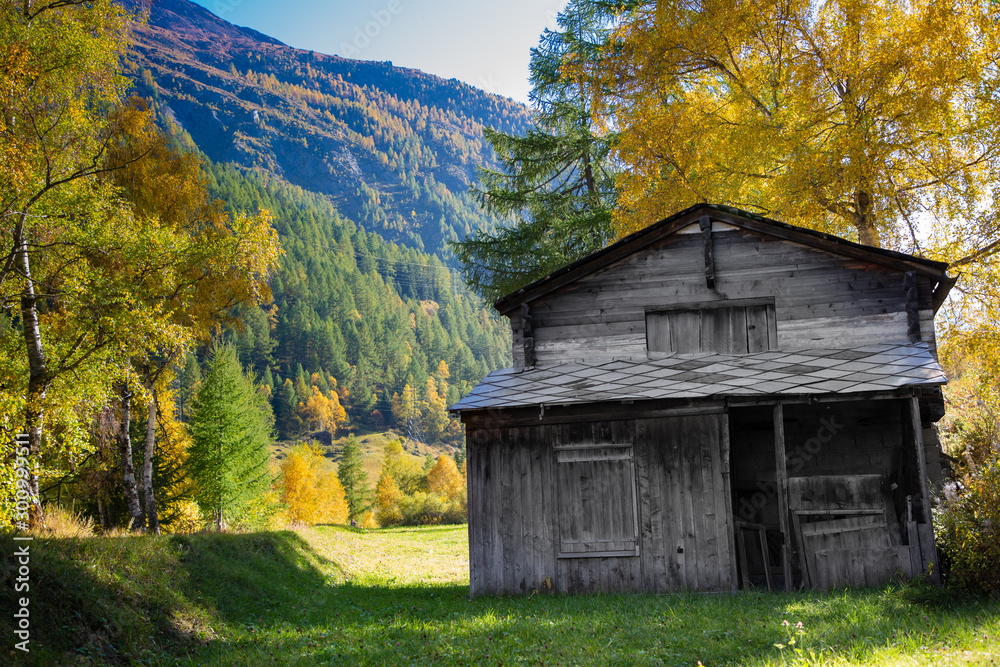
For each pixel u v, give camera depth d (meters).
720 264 15.73
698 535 13.09
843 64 20.20
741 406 13.40
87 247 16.64
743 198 23.31
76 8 18.66
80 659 7.55
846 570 12.49
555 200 30.44
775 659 6.94
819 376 13.31
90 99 19.73
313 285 196.75
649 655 7.49
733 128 22.08
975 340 21.28
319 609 12.76
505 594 13.52
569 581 13.38
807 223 21.06
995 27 19.70
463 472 113.31
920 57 19.42
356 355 179.50
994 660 6.08
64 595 8.43
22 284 15.61
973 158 20.75
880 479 13.85
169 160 22.28
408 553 26.78
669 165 23.11
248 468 39.84
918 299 14.85
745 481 16.41
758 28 21.62
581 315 16.22
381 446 152.50
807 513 13.84
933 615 8.73
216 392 39.53
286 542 18.62
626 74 23.19
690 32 21.94
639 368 15.09
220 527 38.12
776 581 14.98
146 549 11.83
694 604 10.84
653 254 16.09
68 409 15.71
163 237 18.03
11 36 16.05
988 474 10.49
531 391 14.41
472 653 8.22
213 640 9.75
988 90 19.72
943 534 10.90
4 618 7.36
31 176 15.25
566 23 28.69
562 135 30.02
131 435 31.80
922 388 12.41
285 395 152.75
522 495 13.80
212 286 20.97
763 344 15.45
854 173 19.48
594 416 13.73
